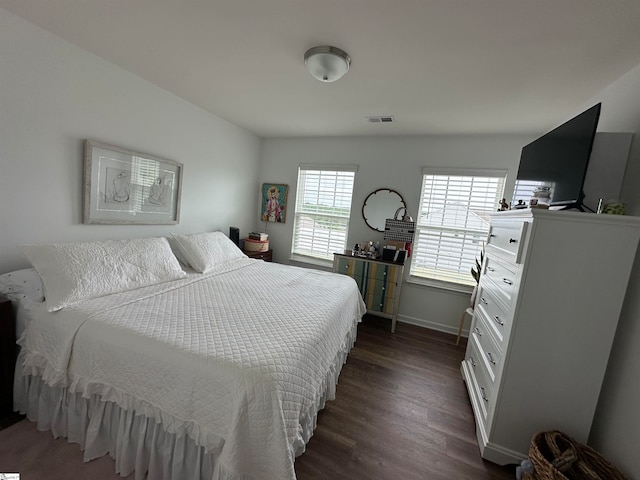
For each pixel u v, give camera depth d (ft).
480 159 9.93
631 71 5.24
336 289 7.38
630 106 5.18
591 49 4.82
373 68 6.02
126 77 7.23
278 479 3.30
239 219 12.38
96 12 4.95
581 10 3.96
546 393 4.67
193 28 5.18
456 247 10.65
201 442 3.58
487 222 10.18
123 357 4.00
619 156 5.09
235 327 4.60
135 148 7.70
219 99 8.70
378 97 7.52
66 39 5.94
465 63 5.58
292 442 3.58
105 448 4.42
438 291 10.78
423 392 6.91
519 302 4.68
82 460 4.34
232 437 3.27
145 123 7.88
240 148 11.89
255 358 3.73
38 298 4.99
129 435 4.08
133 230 8.00
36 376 4.76
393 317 10.40
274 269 8.93
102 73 6.71
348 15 4.49
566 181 5.18
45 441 4.62
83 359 4.27
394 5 4.18
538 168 6.29
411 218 10.89
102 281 5.41
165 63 6.66
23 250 5.10
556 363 4.58
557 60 5.23
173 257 7.27
